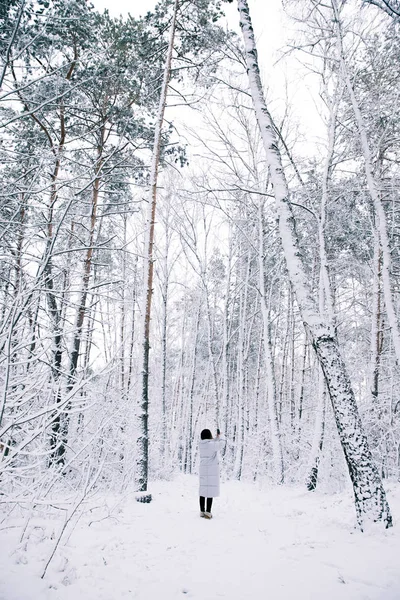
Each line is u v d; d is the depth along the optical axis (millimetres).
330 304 9750
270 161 6238
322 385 10172
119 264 12219
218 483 5793
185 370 25672
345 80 8789
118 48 8883
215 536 4473
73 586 2801
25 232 4812
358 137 9945
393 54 9062
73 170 9008
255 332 22875
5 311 3686
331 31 8758
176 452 21812
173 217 16938
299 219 13383
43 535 3742
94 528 4453
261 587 2922
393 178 10250
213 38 10047
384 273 8797
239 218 15258
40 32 4164
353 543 3963
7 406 3211
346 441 4785
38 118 8812
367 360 14602
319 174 11922
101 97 9367
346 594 2768
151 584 2990
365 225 13219
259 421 20594
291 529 4758
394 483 10203
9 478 3119
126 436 7383
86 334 6121
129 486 6980
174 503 6961
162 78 10586
